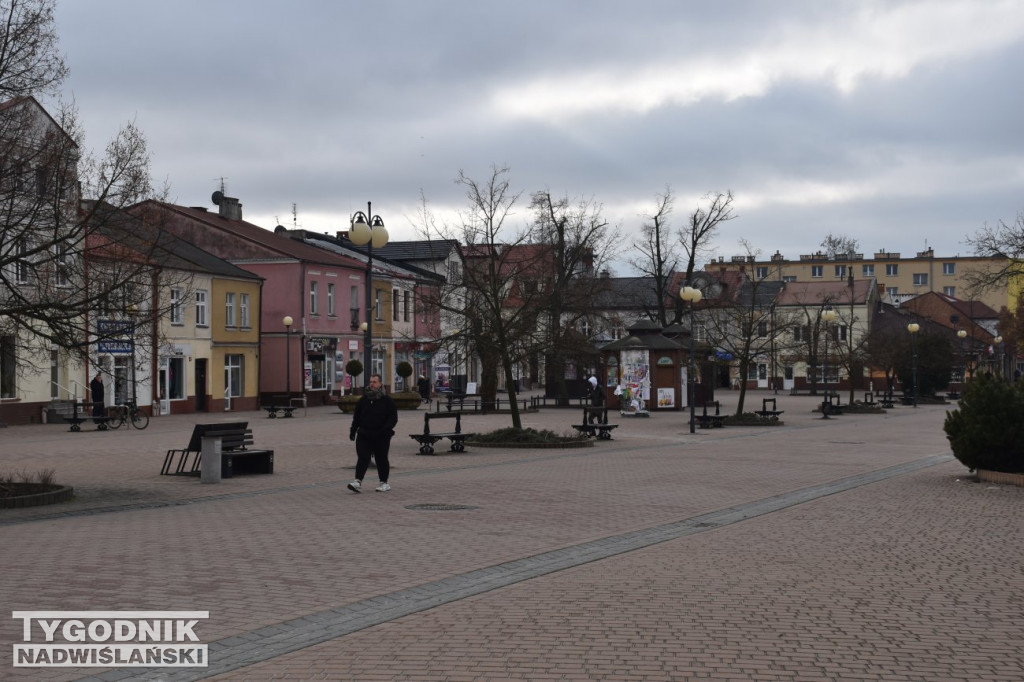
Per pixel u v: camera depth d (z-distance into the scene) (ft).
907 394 248.52
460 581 33.73
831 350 227.40
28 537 42.24
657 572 35.45
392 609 29.76
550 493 59.06
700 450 94.58
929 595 31.91
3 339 60.23
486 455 88.07
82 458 84.23
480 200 113.39
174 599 30.89
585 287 186.19
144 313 60.29
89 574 34.37
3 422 131.95
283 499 56.13
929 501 55.77
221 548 39.63
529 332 102.32
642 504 54.13
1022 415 65.62
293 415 166.71
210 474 64.95
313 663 24.31
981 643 26.32
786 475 70.38
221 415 168.55
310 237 249.14
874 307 344.90
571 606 30.19
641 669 23.81
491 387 168.76
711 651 25.38
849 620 28.66
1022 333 250.78
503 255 109.29
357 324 229.25
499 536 43.11
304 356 207.92
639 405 158.92
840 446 100.12
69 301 58.08
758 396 278.46
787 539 42.70
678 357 181.37
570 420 148.05
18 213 56.59
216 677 23.34
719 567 36.37
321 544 40.73
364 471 59.67
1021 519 48.91
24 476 65.82
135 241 60.59
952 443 68.49
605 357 186.70
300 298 207.51
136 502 54.70
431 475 70.18
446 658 24.70
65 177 57.21
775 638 26.66
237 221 230.27
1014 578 34.63
